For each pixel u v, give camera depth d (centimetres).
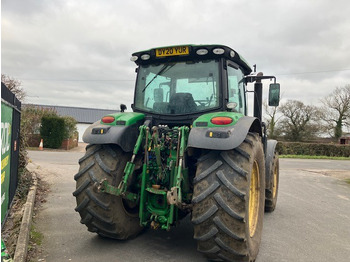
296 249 401
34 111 2030
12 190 515
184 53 385
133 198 366
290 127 3750
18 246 333
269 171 541
